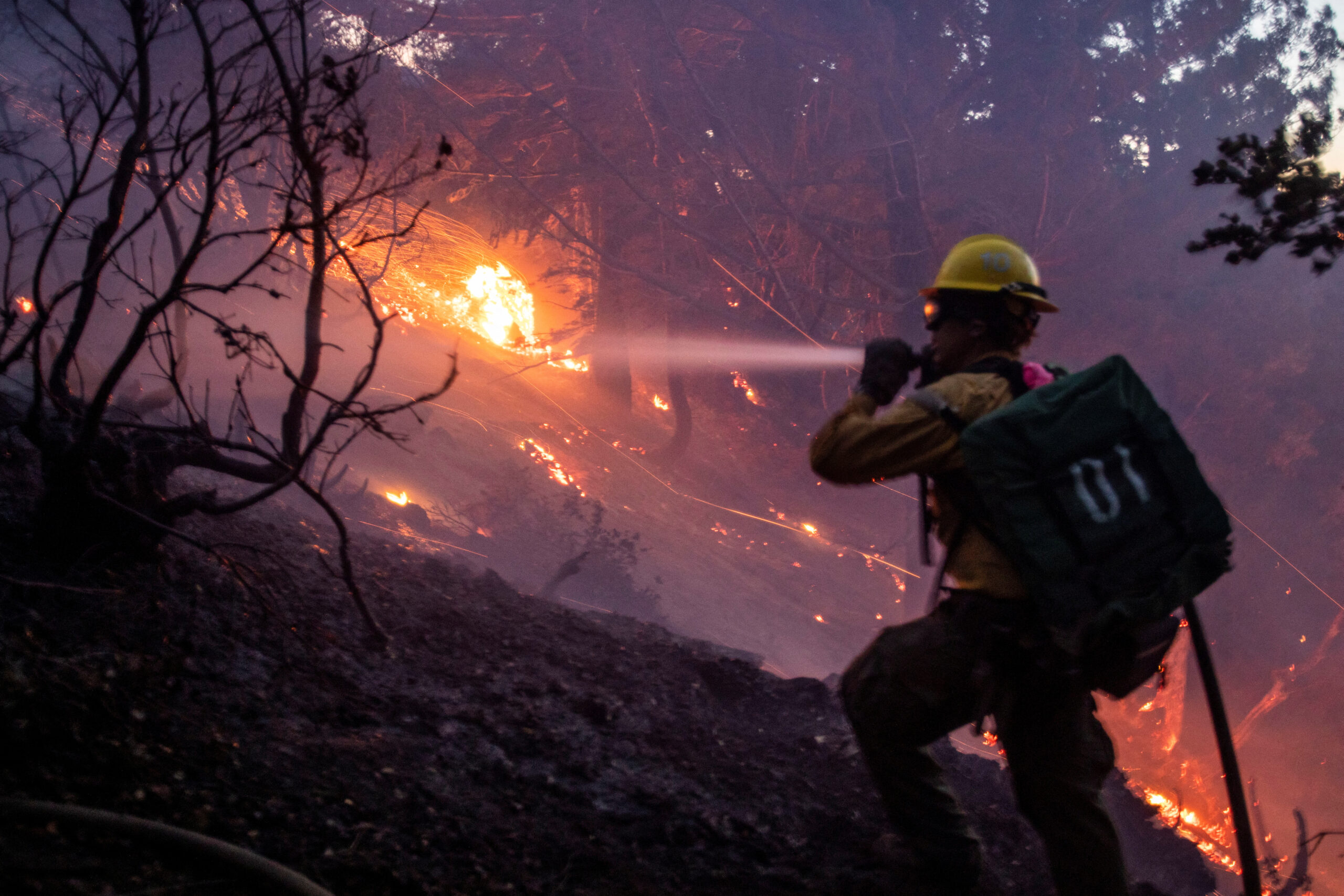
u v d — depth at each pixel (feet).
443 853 8.87
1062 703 8.93
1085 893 9.01
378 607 14.21
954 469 8.84
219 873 7.34
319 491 11.76
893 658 9.00
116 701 9.08
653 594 40.11
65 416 11.68
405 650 13.16
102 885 6.79
